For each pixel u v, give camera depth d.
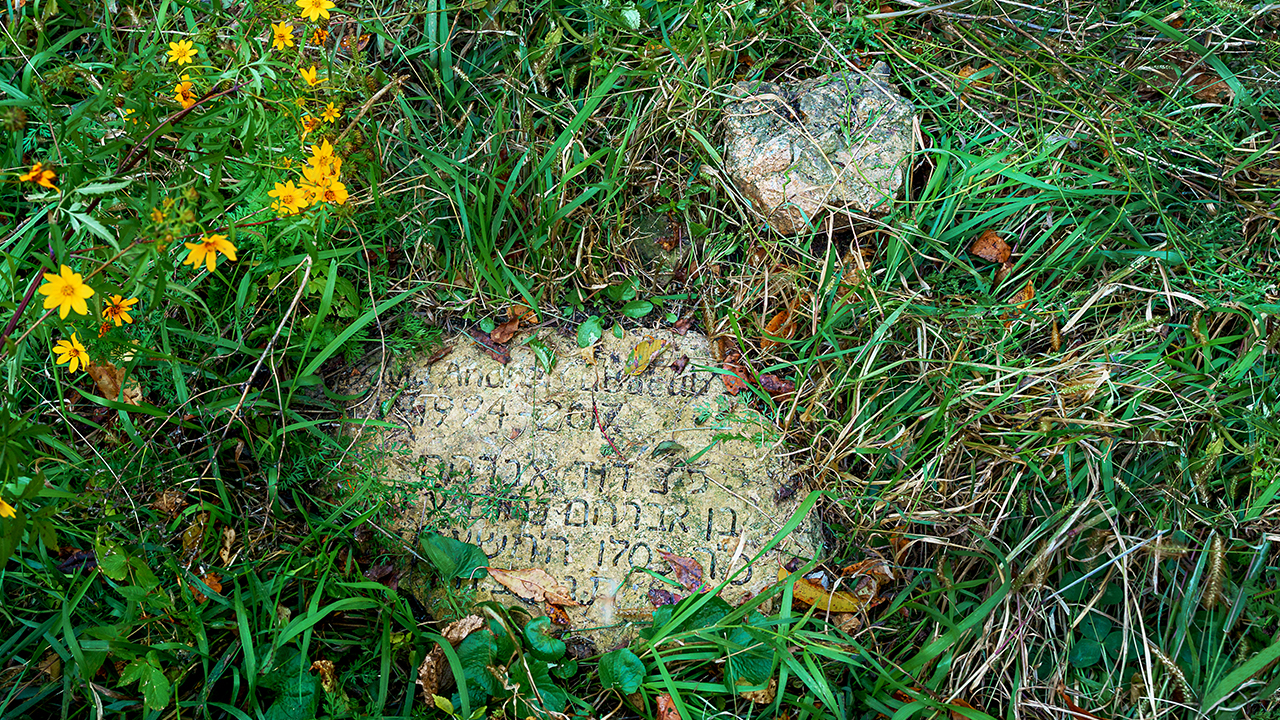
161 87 0.68
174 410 0.75
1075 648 0.75
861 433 0.79
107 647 0.68
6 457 0.55
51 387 0.74
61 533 0.72
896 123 0.84
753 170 0.83
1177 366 0.80
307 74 0.66
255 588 0.71
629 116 0.86
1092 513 0.77
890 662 0.73
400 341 0.80
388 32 0.84
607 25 0.86
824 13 0.87
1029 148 0.85
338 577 0.74
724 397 0.81
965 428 0.80
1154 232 0.84
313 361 0.74
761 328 0.82
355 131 0.74
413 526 0.77
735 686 0.71
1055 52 0.87
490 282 0.79
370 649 0.73
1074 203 0.83
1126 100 0.84
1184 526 0.76
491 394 0.80
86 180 0.60
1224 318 0.81
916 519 0.78
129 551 0.69
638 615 0.76
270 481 0.75
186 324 0.77
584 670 0.75
